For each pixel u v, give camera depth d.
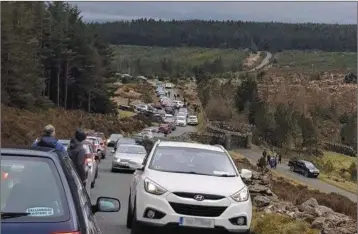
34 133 49.31
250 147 96.19
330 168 84.81
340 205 26.92
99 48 118.44
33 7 97.25
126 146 27.94
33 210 4.34
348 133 110.62
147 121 112.12
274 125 105.25
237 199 9.66
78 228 4.25
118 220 12.70
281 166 77.00
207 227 9.44
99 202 6.12
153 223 9.51
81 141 12.55
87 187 13.98
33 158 4.78
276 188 25.52
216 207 9.50
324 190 55.00
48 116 70.38
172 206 9.48
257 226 11.59
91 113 102.00
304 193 30.02
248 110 126.75
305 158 92.56
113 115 108.56
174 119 120.25
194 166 10.52
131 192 11.22
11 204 4.36
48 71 99.56
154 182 9.72
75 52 101.94
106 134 81.00
